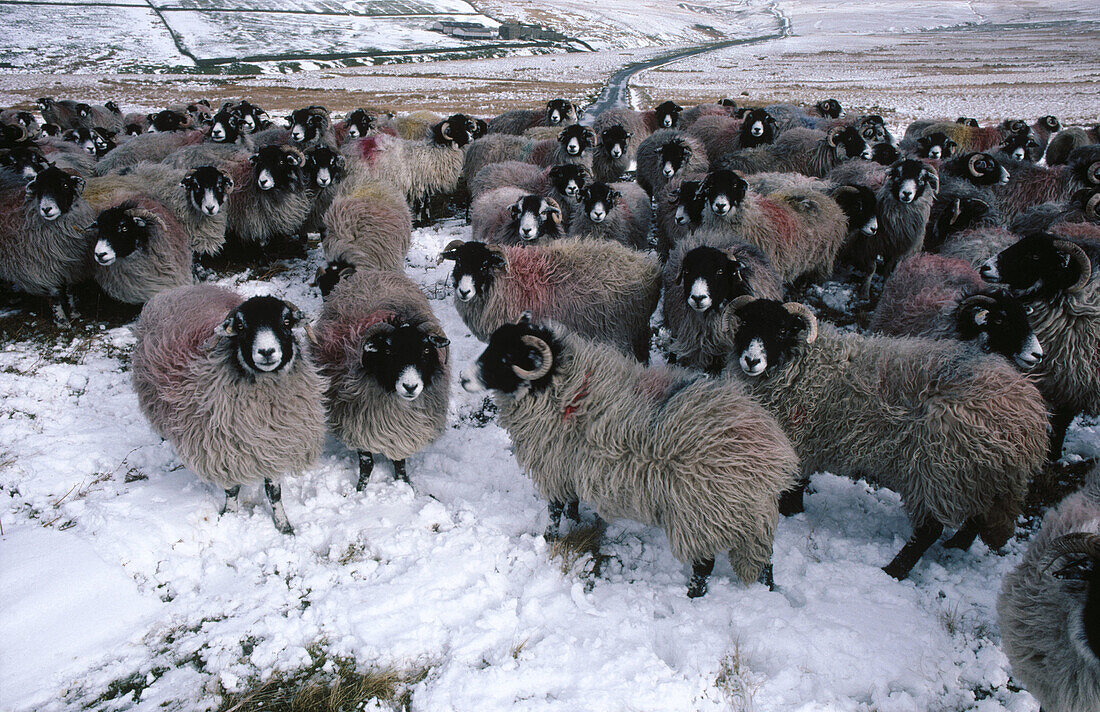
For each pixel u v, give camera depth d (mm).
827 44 103688
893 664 4105
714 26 153000
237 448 4859
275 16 96812
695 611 4543
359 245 8367
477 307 7109
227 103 17281
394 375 5023
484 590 4652
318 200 10586
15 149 9242
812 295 9438
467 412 7039
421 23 104188
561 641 4246
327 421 5578
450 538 5133
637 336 7320
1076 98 34750
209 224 9102
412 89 42969
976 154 9984
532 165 11555
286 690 3984
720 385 4699
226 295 5961
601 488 4660
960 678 4074
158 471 5832
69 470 5691
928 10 172125
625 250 7230
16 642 4098
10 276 7781
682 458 4324
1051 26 131000
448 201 14141
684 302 6816
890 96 36812
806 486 5867
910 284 6691
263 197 9500
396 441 5520
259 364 4500
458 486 5871
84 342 7781
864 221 8656
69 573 4523
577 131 11711
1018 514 4656
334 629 4336
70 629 4223
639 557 5141
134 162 11469
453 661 4098
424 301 6660
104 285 8016
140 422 6469
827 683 3988
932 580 4789
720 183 7602
